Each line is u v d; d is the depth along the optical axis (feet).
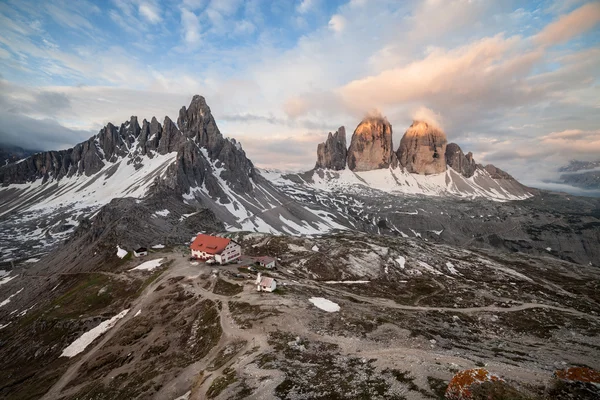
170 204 645.10
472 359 153.38
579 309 323.78
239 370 138.92
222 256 366.22
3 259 624.59
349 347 163.22
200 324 214.69
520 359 175.42
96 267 395.34
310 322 196.54
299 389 116.57
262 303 227.40
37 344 256.52
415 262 478.18
